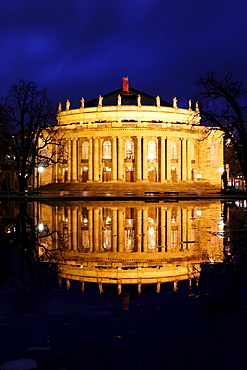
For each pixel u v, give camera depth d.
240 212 32.69
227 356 5.34
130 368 5.00
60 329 6.38
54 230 21.45
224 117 56.81
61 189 98.88
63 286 9.35
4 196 58.53
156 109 104.31
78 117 107.50
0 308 7.52
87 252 14.72
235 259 12.95
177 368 5.00
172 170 107.31
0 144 69.69
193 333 6.15
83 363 5.15
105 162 104.75
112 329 6.35
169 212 32.56
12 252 14.45
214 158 110.69
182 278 10.22
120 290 8.95
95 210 34.78
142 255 14.04
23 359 5.26
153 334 6.12
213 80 55.81
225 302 7.88
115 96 113.19
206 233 20.08
